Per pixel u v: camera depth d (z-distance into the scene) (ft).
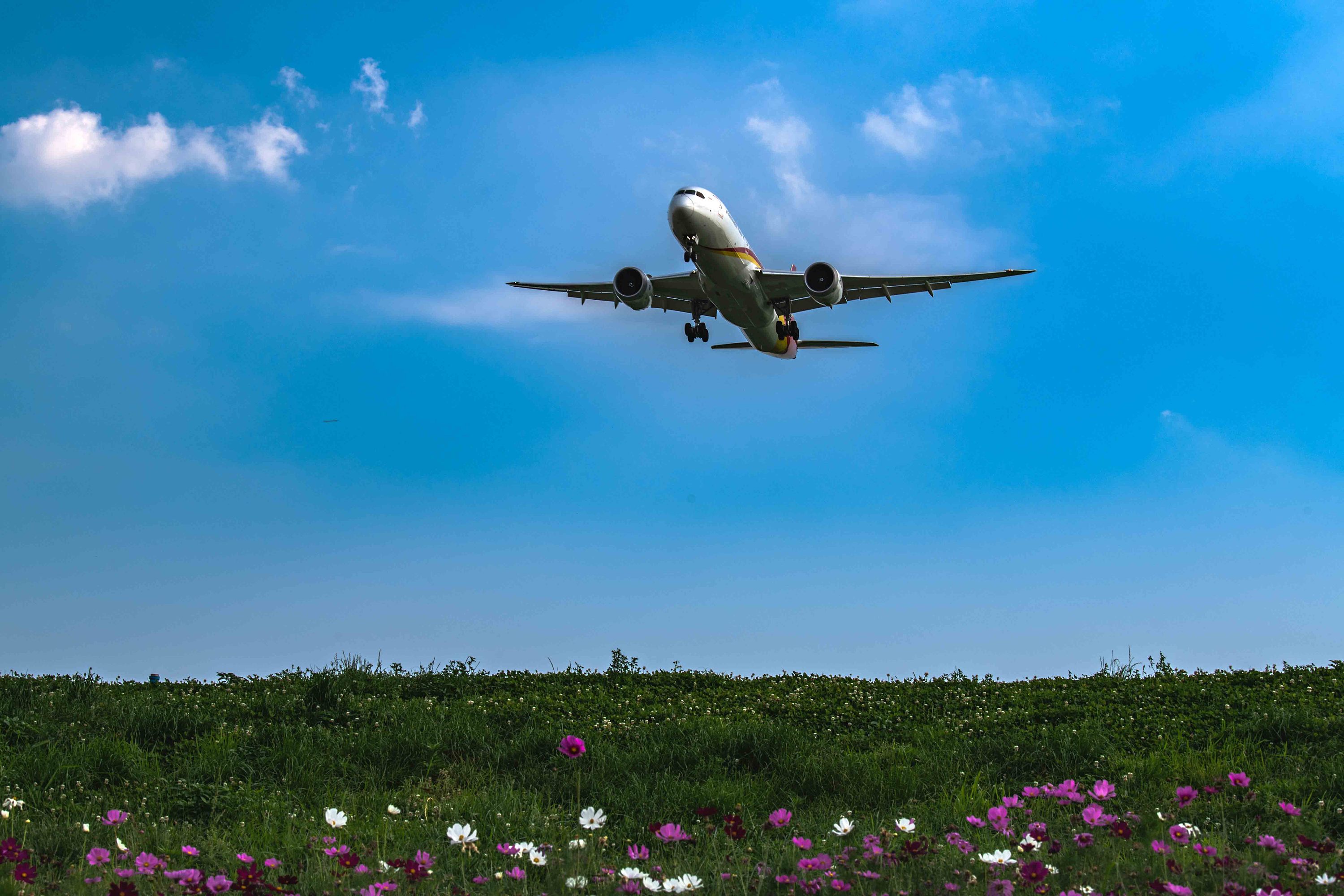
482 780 29.89
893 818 24.64
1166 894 15.48
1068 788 21.21
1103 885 16.72
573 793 28.30
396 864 17.84
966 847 18.02
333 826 20.52
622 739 34.37
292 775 29.27
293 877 16.01
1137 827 21.03
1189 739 32.76
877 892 16.63
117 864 18.69
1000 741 32.55
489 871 18.80
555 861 18.54
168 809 25.48
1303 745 30.78
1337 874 17.61
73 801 25.46
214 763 29.55
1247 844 20.11
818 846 20.27
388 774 30.55
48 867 19.08
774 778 29.19
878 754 31.83
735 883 17.46
